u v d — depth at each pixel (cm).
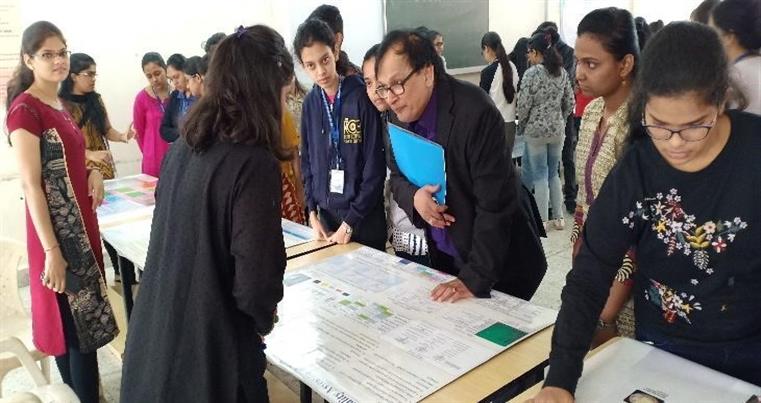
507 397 114
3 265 195
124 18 363
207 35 399
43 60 170
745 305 88
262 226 101
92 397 193
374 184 197
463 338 123
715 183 83
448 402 101
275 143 107
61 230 176
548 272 319
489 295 143
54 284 174
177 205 106
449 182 152
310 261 175
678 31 76
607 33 133
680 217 87
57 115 175
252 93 102
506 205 146
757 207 81
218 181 102
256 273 101
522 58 474
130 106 376
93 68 308
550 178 388
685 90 73
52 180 172
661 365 97
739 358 93
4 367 178
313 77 199
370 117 194
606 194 94
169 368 105
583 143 154
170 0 378
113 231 215
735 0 133
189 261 104
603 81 137
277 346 123
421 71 140
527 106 375
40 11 331
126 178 315
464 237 157
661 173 87
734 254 85
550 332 124
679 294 94
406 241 187
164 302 106
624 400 89
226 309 105
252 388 109
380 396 103
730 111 83
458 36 544
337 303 143
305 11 418
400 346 121
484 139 143
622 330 136
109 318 193
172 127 328
